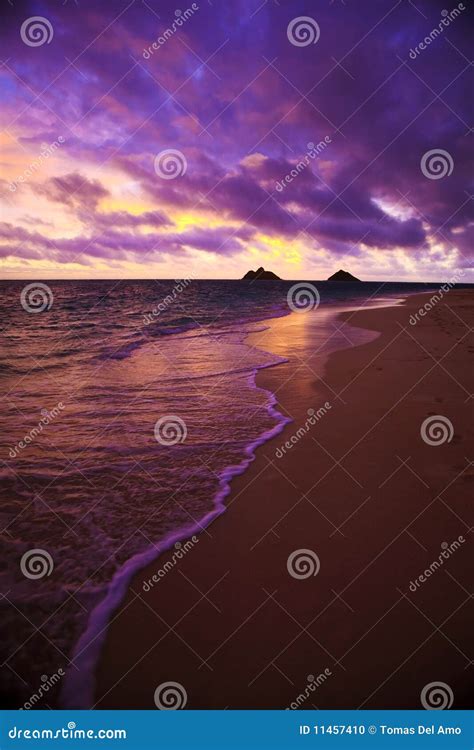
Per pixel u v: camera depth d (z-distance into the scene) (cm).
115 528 332
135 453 464
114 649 233
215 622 249
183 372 843
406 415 556
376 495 371
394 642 236
